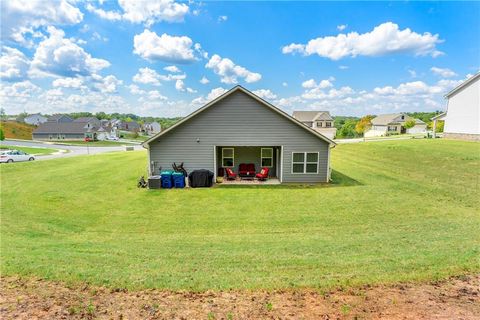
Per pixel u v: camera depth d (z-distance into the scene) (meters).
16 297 4.55
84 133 78.94
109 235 8.95
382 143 35.94
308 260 6.31
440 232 8.43
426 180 16.69
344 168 21.80
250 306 4.30
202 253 6.99
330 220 10.21
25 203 12.91
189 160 17.45
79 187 16.11
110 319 3.96
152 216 11.02
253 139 17.16
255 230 9.31
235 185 16.64
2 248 7.37
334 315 4.01
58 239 8.55
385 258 6.27
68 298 4.54
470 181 15.86
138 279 5.30
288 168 17.25
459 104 33.47
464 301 4.35
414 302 4.33
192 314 4.08
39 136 77.81
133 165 24.06
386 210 11.22
